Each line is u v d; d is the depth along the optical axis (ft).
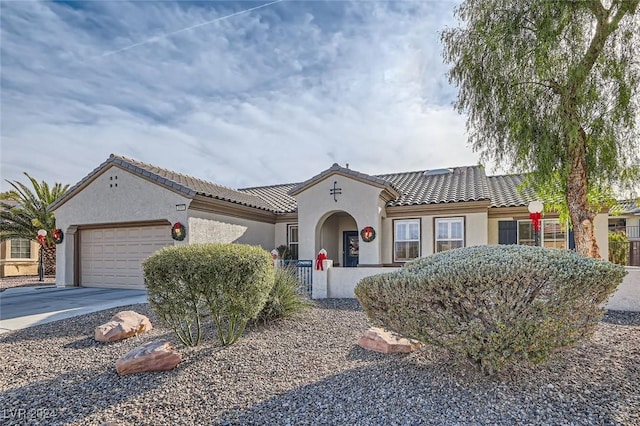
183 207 49.90
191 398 16.11
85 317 34.14
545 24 32.55
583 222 34.83
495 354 14.88
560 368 17.52
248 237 60.75
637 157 34.94
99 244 57.62
